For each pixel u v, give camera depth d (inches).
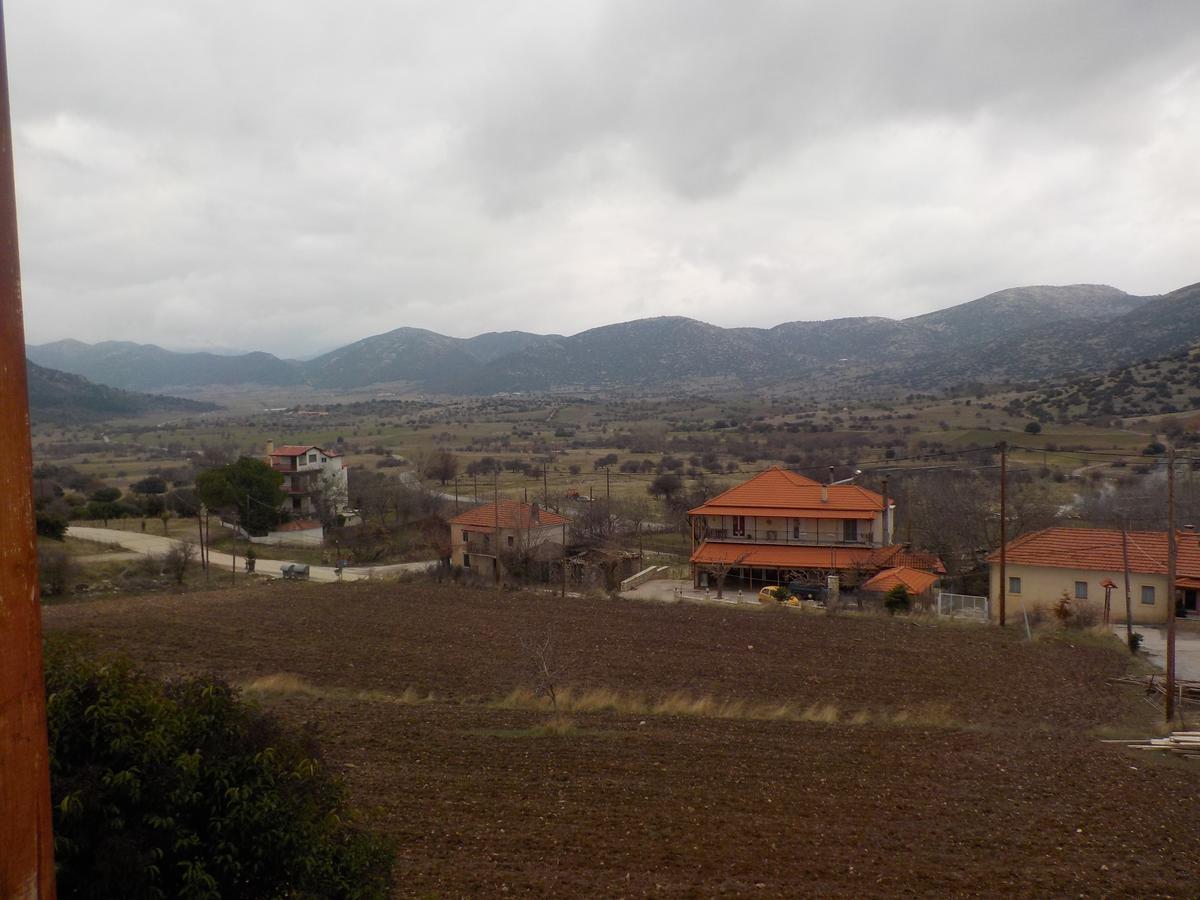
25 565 98.7
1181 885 446.0
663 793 574.2
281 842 284.2
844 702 832.3
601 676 920.9
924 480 2283.5
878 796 574.9
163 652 1016.2
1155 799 578.6
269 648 1042.1
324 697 828.0
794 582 1573.6
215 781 281.3
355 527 2364.7
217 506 2240.4
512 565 1755.7
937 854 482.3
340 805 334.6
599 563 1720.0
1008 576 1395.2
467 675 925.2
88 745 268.8
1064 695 864.9
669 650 1039.6
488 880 434.3
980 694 864.9
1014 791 589.0
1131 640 1052.5
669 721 756.0
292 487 2556.6
